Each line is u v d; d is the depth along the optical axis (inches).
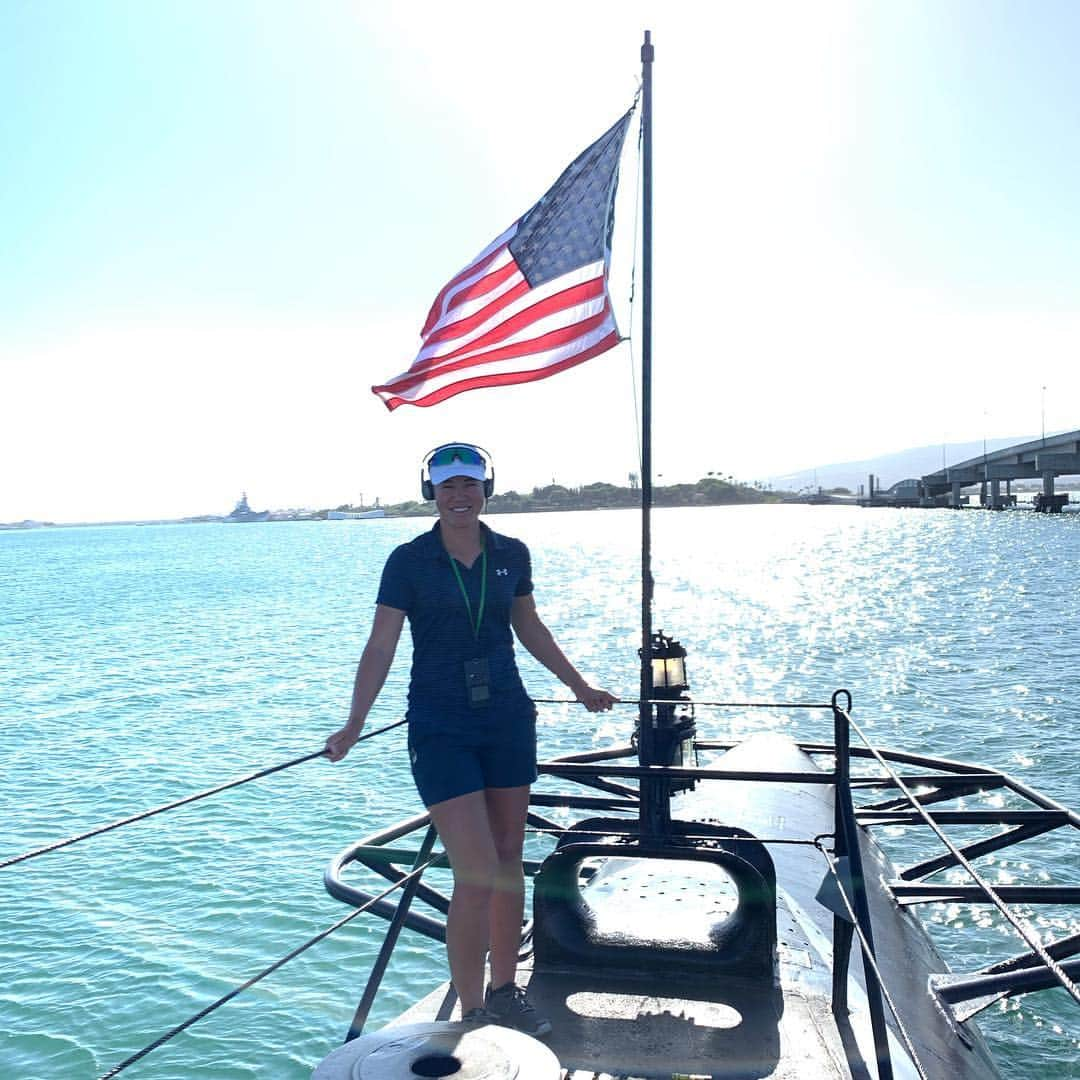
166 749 839.7
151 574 3941.9
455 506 150.4
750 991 177.5
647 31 243.4
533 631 164.1
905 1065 173.5
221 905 495.8
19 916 487.2
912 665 1205.7
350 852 226.2
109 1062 364.8
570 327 275.7
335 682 1176.2
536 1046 112.9
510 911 160.4
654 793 191.8
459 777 147.5
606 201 271.1
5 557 6697.8
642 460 241.3
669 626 1702.8
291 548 6427.2
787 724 869.2
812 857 321.4
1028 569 2642.7
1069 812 262.8
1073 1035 369.4
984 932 447.8
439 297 282.7
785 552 4003.4
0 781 745.0
